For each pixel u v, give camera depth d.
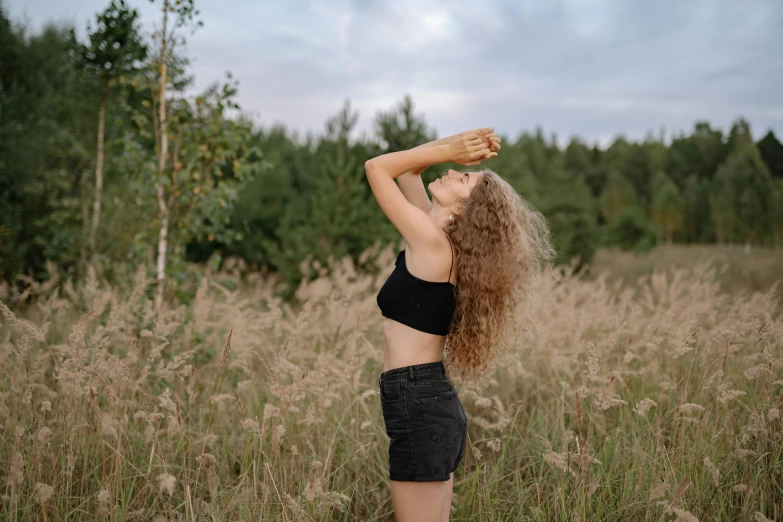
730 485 2.55
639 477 2.61
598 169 44.94
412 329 2.08
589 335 4.59
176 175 5.23
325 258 8.55
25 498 2.49
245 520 2.40
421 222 2.04
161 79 5.20
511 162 13.80
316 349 4.52
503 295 2.22
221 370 2.90
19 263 7.18
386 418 2.10
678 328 3.65
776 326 3.40
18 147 7.74
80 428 2.78
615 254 19.91
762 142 52.16
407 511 2.04
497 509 2.72
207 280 5.29
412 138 9.12
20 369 3.03
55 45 8.56
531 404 3.78
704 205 33.81
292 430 2.90
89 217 8.02
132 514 2.35
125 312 3.76
